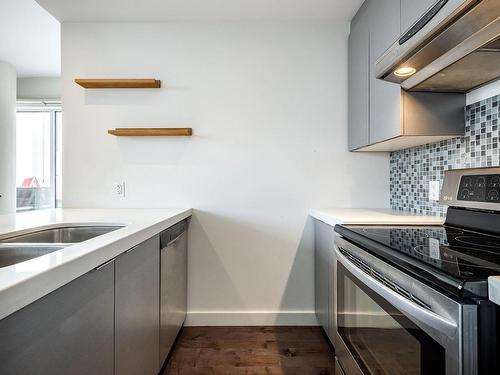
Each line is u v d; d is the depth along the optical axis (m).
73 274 0.78
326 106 2.34
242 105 2.34
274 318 2.34
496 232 1.20
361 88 2.04
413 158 2.05
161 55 2.33
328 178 2.35
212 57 2.33
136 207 2.34
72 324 0.82
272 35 2.34
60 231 1.54
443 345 0.72
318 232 2.17
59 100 3.90
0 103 3.53
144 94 2.33
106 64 2.33
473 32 1.00
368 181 2.35
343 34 2.34
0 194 3.56
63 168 2.34
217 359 1.89
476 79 1.38
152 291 1.50
